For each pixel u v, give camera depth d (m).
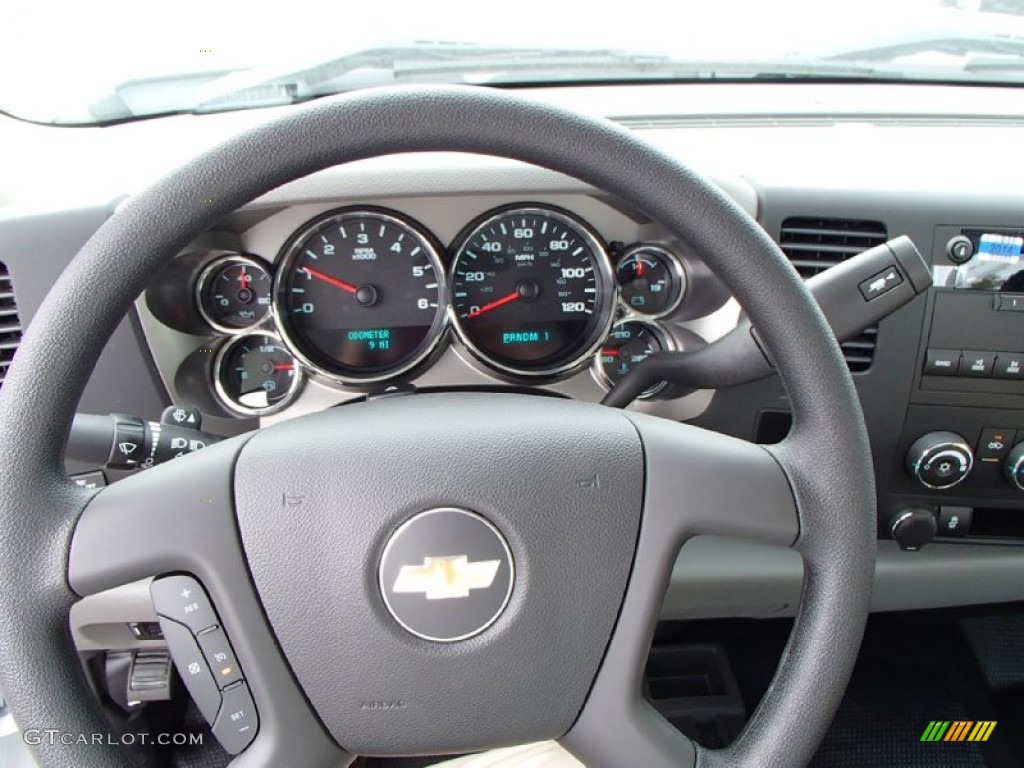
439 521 0.78
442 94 0.73
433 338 1.30
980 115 1.62
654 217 0.78
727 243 0.76
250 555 0.78
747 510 0.80
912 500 1.41
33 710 0.71
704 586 1.33
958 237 1.27
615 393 1.15
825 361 0.77
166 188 0.71
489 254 1.31
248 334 1.30
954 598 1.46
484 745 0.81
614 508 0.80
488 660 0.78
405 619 0.77
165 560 0.76
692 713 1.58
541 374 1.33
